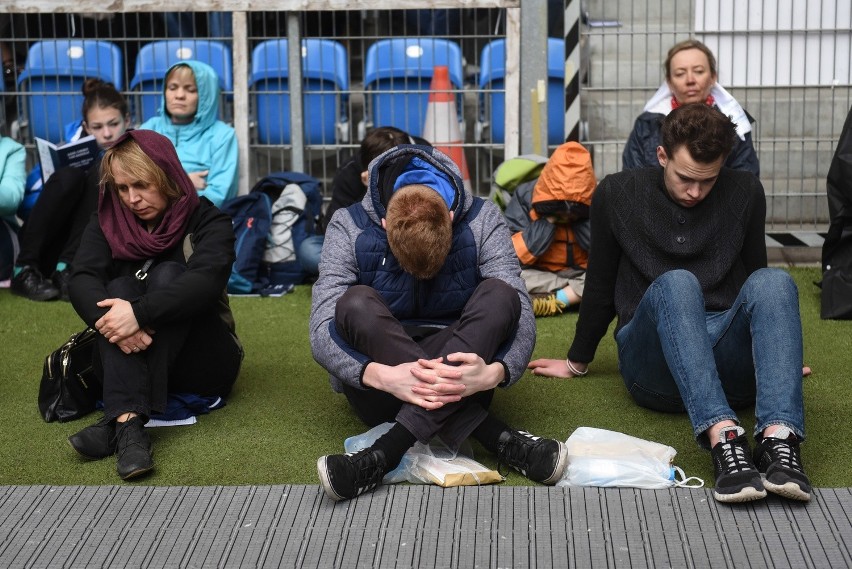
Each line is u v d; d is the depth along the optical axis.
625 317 3.26
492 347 2.79
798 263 5.53
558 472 2.73
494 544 2.45
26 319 4.66
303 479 2.86
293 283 5.20
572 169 4.55
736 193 3.19
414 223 2.76
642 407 3.35
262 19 5.75
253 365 3.91
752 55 5.56
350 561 2.39
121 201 3.29
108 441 3.00
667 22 5.88
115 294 3.11
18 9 5.54
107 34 5.88
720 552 2.39
